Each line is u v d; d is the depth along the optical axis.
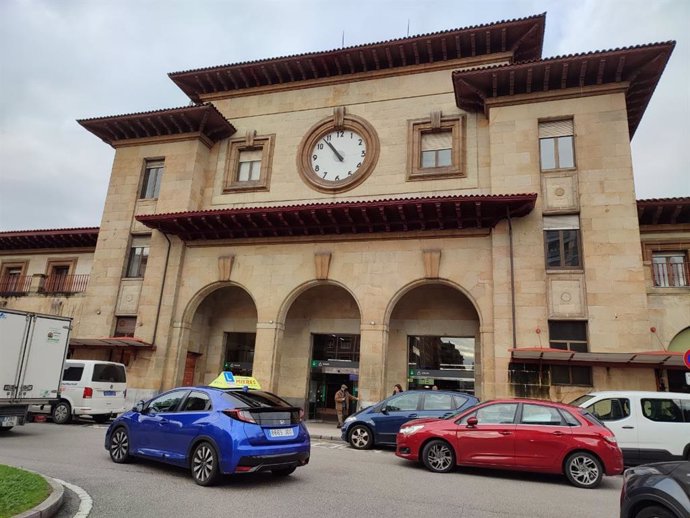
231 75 25.11
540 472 10.18
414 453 10.80
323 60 23.75
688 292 17.12
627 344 16.11
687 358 13.13
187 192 23.25
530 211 18.17
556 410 10.29
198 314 23.08
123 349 21.55
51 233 25.77
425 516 6.88
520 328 17.05
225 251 21.89
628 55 17.84
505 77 19.33
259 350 20.05
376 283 19.38
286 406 9.28
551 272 17.44
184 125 24.20
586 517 7.19
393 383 20.33
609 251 17.11
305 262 20.58
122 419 10.31
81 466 9.55
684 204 17.83
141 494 7.57
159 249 22.61
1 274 27.50
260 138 24.38
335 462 11.23
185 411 9.34
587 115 18.78
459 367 20.12
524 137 19.17
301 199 22.67
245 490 8.14
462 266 18.58
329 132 23.52
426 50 22.67
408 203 18.20
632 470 5.71
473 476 10.20
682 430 11.64
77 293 23.80
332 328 21.98
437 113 21.88
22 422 13.66
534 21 20.73
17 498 6.29
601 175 17.98
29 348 14.03
